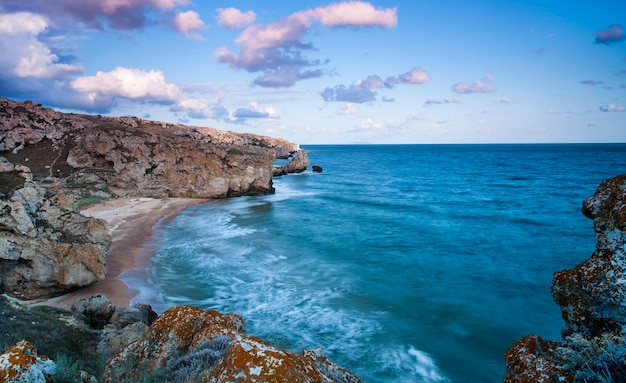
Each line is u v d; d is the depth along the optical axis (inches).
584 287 201.3
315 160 7214.6
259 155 2524.6
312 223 1610.5
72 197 888.3
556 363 181.6
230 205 2074.3
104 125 2647.6
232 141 4448.8
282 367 157.6
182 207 1948.8
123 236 1284.4
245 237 1350.9
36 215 798.5
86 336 530.6
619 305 187.6
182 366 246.2
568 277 212.2
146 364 271.7
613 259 195.2
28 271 742.5
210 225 1545.3
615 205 212.4
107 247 881.5
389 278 951.0
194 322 301.6
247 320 713.6
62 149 2240.4
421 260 1096.8
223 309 758.5
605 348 171.2
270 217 1738.4
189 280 916.6
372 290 871.7
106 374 268.1
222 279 927.0
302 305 785.6
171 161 2242.9
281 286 889.5
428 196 2459.4
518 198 2322.8
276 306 778.8
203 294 834.2
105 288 839.7
